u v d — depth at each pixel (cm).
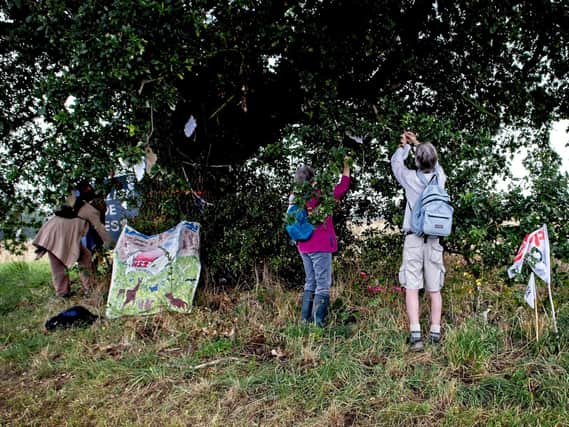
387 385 364
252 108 624
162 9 398
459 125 618
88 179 512
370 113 535
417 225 405
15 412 360
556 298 507
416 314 426
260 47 509
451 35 575
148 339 475
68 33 420
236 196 610
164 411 348
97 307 574
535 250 421
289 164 597
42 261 981
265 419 336
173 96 441
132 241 564
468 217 452
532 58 614
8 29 512
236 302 565
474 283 527
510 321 466
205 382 379
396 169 441
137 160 431
